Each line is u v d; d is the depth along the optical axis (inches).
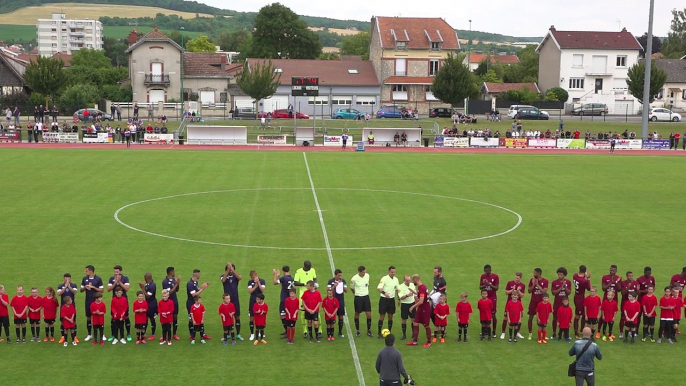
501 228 1576.0
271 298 1087.6
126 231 1491.1
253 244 1405.0
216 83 4557.1
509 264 1286.9
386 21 4793.3
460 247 1403.8
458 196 1974.7
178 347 894.4
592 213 1756.9
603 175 2416.3
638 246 1427.2
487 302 924.0
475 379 802.2
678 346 923.4
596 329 949.8
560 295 940.6
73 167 2381.9
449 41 4724.4
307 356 866.8
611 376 815.1
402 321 930.1
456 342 927.0
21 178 2139.5
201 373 808.9
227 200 1855.3
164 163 2532.0
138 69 4436.5
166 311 893.2
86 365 829.8
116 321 897.5
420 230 1547.7
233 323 912.3
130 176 2222.0
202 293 1103.0
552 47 4975.4
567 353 890.1
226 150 3016.7
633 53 4896.7
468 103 4594.0
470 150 3196.4
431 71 4712.1
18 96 4087.1
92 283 920.9
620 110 4852.4
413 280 925.2
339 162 2664.9
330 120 3956.7
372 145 3321.9
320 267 1251.8
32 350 877.2
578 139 3324.3
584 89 4913.9
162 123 3641.7
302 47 5866.1
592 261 1312.7
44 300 903.1
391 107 4286.4
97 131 3223.4
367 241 1441.9
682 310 1053.8
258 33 5816.9
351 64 4854.8
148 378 792.3
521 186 2162.9
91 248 1348.4
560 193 2046.0
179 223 1574.8
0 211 1667.1
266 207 1771.7
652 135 3422.7
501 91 5059.1
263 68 3996.1
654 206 1859.0
